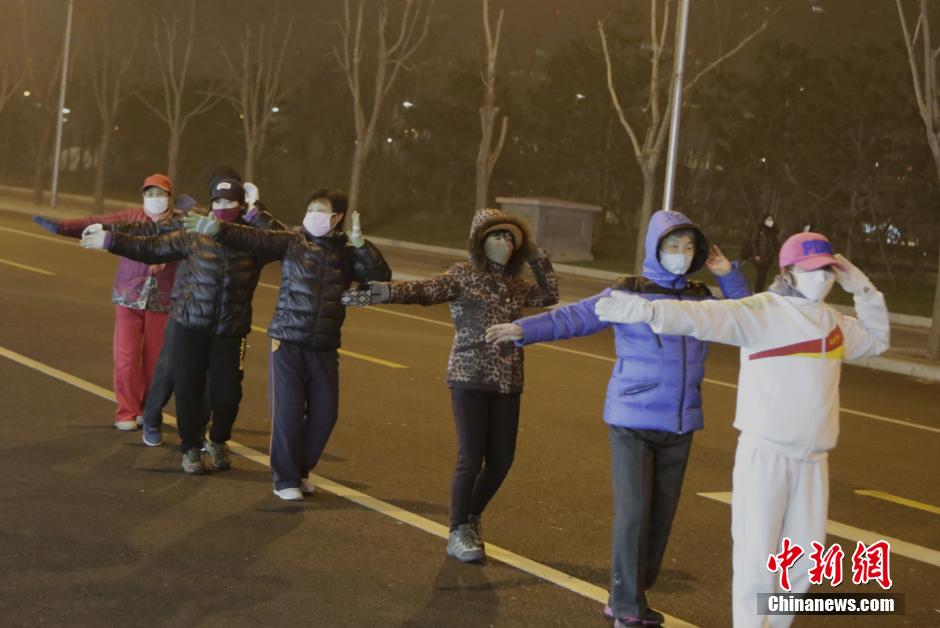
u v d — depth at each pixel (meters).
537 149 46.00
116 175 65.12
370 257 7.09
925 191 32.94
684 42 22.34
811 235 4.86
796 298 4.82
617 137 41.19
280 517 6.62
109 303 15.69
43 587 5.21
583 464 8.59
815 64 35.34
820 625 5.68
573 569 6.16
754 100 36.66
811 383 4.72
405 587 5.63
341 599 5.38
